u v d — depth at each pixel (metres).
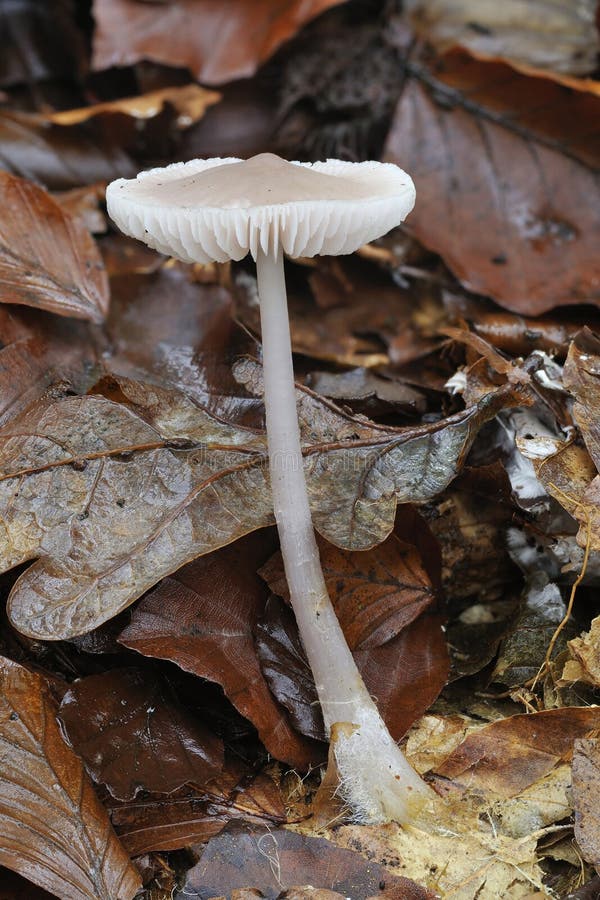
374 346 0.41
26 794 0.30
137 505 0.32
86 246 0.37
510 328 0.39
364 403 0.36
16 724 0.31
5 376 0.34
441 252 0.41
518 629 0.34
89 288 0.36
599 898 0.29
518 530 0.35
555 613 0.34
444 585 0.35
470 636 0.35
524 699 0.33
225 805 0.31
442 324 0.41
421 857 0.30
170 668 0.32
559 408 0.35
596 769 0.30
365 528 0.32
